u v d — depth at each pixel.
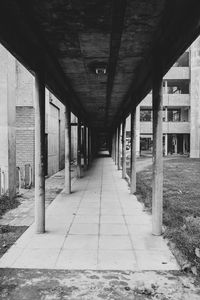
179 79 29.77
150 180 13.29
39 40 4.66
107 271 4.02
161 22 4.05
